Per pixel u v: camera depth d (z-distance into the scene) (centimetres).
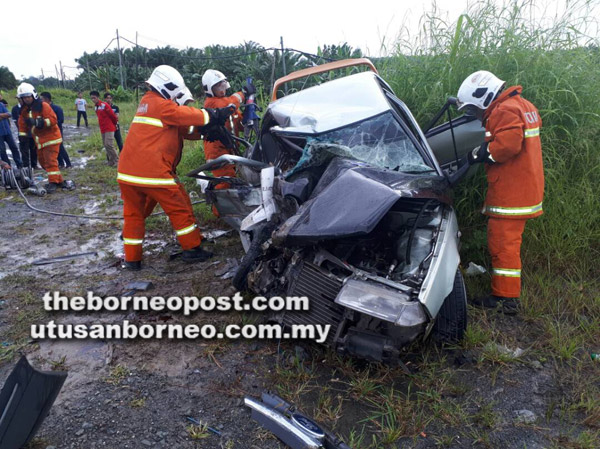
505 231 344
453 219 320
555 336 318
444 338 315
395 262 288
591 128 426
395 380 285
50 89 3053
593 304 356
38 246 514
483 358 300
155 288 410
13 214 630
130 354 316
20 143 758
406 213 308
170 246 508
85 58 3931
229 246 503
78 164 987
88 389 282
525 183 334
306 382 282
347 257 291
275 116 401
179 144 445
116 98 2825
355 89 394
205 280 420
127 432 248
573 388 276
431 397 266
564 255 411
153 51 3444
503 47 471
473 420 254
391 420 254
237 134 589
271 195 328
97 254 489
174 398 274
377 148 347
